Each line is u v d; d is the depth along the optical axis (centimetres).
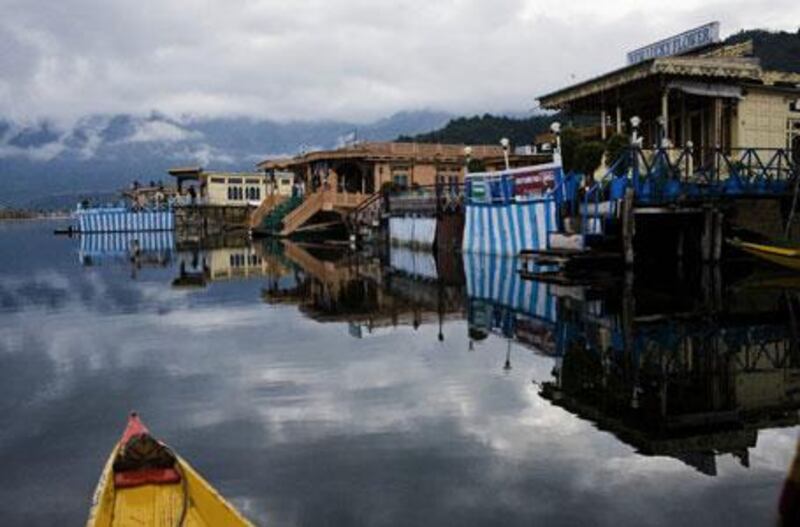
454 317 2136
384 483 903
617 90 3186
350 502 852
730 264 2881
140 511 732
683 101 3241
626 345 1648
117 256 4866
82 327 2136
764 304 2119
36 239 7406
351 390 1341
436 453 1001
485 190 3444
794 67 7219
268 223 6303
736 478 895
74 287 3172
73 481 954
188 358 1667
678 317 1958
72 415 1245
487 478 910
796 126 3272
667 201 2619
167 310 2445
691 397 1242
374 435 1083
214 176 7969
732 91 3041
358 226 5112
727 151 2969
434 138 12281
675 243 2955
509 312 2173
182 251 5191
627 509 817
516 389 1316
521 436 1062
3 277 3644
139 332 2031
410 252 4356
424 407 1220
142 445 786
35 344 1884
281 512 831
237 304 2553
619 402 1222
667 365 1462
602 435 1058
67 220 17012
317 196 5547
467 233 3631
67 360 1683
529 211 3066
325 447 1037
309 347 1752
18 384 1467
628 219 2548
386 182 5262
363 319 2150
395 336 1861
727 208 2739
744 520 788
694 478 898
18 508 873
